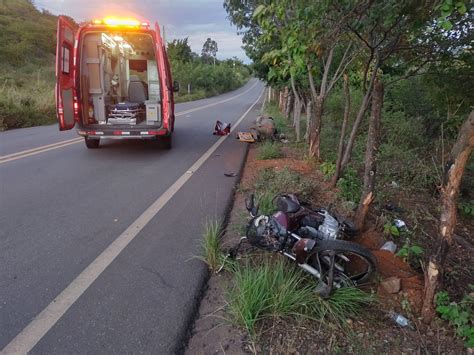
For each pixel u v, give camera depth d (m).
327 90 6.66
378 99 3.76
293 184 5.38
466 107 5.43
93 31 7.68
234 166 7.18
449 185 2.45
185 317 2.63
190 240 3.85
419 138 7.70
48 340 2.39
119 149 8.79
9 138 10.11
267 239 3.13
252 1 8.19
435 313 2.64
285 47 3.35
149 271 3.23
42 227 4.14
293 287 2.68
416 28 3.44
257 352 2.29
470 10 2.99
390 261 3.40
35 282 3.04
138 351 2.31
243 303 2.57
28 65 29.67
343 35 4.07
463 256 3.92
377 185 5.67
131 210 4.71
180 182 6.01
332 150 7.84
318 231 3.13
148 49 9.51
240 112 22.11
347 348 2.35
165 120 7.88
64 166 6.97
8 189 5.46
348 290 2.75
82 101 7.94
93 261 3.39
